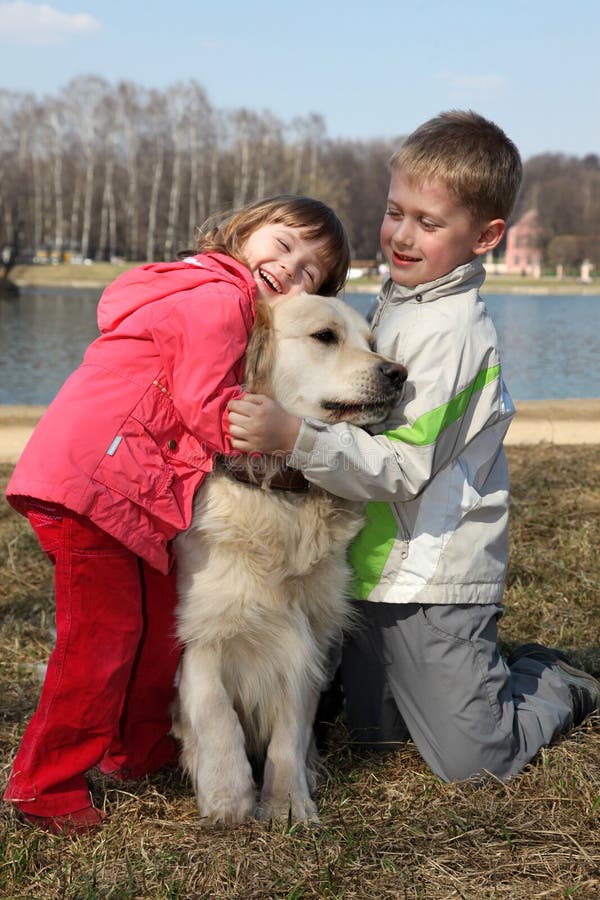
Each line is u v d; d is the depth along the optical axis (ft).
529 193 253.44
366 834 8.48
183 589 9.61
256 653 9.89
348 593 10.23
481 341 9.79
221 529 9.38
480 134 9.89
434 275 10.09
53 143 204.33
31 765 8.95
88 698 8.91
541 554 16.88
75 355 56.75
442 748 9.78
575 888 7.35
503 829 8.40
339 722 11.48
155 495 8.93
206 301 9.14
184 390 8.88
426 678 9.86
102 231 203.82
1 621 14.62
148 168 203.00
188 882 7.76
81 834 8.91
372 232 225.15
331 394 9.91
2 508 20.67
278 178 203.62
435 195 9.77
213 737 9.28
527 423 29.71
